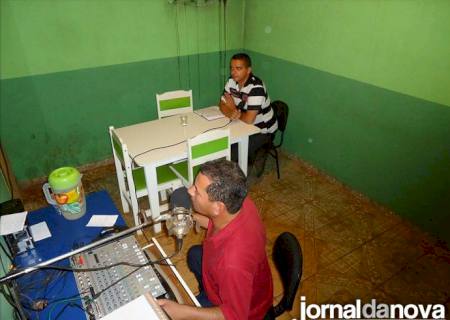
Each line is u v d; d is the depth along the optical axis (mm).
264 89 2740
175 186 2387
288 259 1222
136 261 1193
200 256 1618
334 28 2646
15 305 982
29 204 2855
